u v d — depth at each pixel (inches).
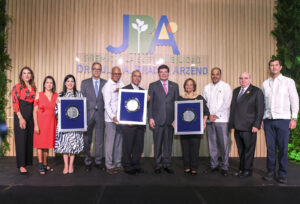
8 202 102.0
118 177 142.2
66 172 150.4
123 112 147.9
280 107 134.4
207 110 151.9
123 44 212.7
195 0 217.2
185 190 119.6
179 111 151.6
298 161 192.2
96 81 169.5
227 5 218.8
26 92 149.1
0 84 203.9
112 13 213.9
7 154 207.0
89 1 213.6
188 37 215.9
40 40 211.5
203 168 168.6
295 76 208.1
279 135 135.6
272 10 221.1
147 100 153.6
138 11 214.7
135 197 109.5
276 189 122.1
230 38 217.9
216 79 156.2
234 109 148.6
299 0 211.0
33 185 125.4
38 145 147.3
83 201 104.0
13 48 210.5
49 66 211.2
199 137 151.2
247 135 142.5
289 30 210.7
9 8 210.8
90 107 164.9
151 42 213.8
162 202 104.0
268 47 219.6
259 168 168.4
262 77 217.9
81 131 152.0
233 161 193.3
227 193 115.8
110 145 154.6
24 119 148.8
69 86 152.2
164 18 214.5
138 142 152.6
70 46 212.1
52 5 212.5
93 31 213.0
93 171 156.7
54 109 150.9
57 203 101.4
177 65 214.5
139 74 152.8
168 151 154.7
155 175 147.3
